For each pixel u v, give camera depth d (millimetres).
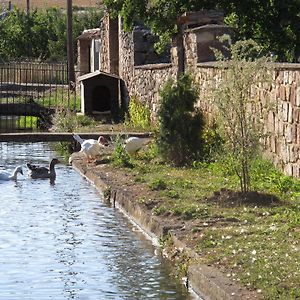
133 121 27484
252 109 17609
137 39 28688
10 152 25000
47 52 51188
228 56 21094
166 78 23891
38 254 12930
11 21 52344
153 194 15422
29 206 16547
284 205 13820
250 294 9688
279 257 10789
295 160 15617
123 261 12430
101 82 30516
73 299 10812
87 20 51125
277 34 21953
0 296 10992
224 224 12891
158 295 10883
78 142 23609
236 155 14617
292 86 15656
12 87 38781
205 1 22547
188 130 18406
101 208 16219
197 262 11164
